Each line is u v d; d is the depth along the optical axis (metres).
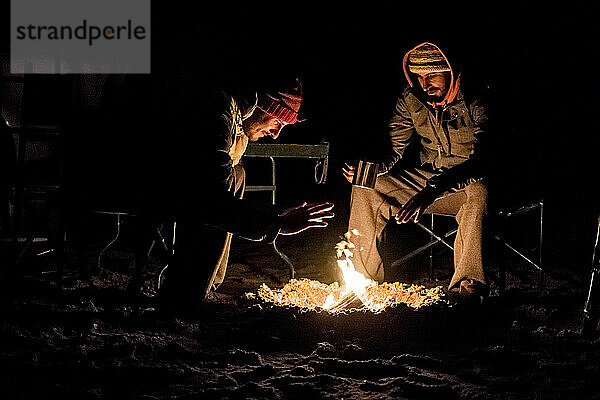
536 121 8.87
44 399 2.73
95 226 7.48
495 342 3.66
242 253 6.92
